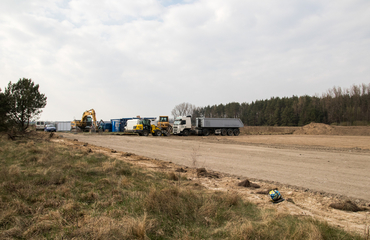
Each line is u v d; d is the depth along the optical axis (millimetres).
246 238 3580
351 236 3740
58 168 8133
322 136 40188
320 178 8750
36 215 4188
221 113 120938
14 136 19609
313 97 89000
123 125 48719
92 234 3455
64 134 37594
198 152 16375
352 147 20234
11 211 4113
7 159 9562
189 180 8156
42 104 25641
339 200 6176
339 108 77312
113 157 12781
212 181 8219
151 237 3576
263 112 100250
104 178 7117
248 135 44281
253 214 4793
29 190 5426
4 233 3441
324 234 3730
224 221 4328
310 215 4859
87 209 4672
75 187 6059
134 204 4938
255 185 7562
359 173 9516
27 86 24594
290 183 8078
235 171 10172
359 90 80875
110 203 5059
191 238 3568
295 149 18172
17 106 23641
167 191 5371
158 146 20297
